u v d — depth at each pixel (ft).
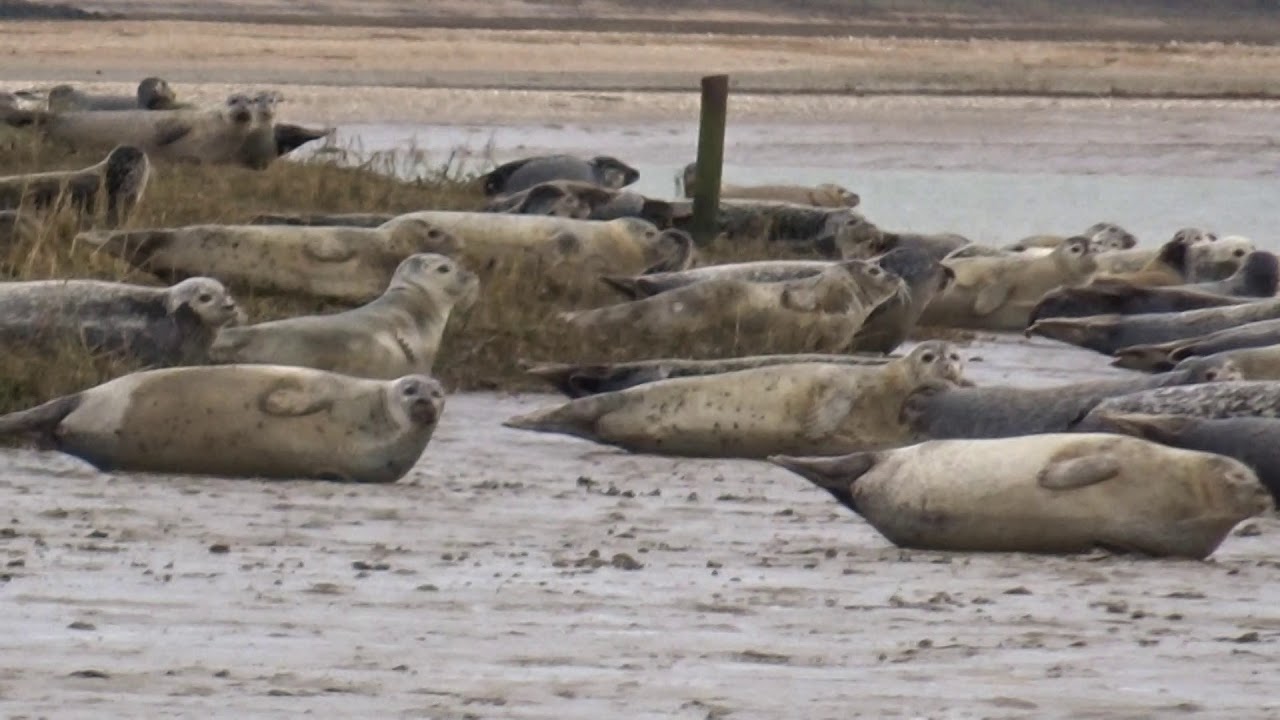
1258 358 159.02
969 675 79.66
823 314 176.35
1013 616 93.50
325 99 568.82
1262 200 401.29
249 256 176.65
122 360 142.82
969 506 111.86
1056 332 210.59
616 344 174.19
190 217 203.10
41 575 94.58
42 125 255.91
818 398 141.90
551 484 130.52
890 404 142.10
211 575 96.58
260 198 229.86
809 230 250.78
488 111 545.85
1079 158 467.52
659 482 133.18
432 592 94.84
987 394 140.67
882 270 180.86
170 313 144.87
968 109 587.27
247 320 165.99
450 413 154.92
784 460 117.80
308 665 77.71
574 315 175.83
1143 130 530.68
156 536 106.42
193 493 119.96
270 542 106.42
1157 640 88.22
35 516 110.52
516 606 92.22
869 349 186.80
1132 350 191.72
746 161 445.78
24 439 131.85
